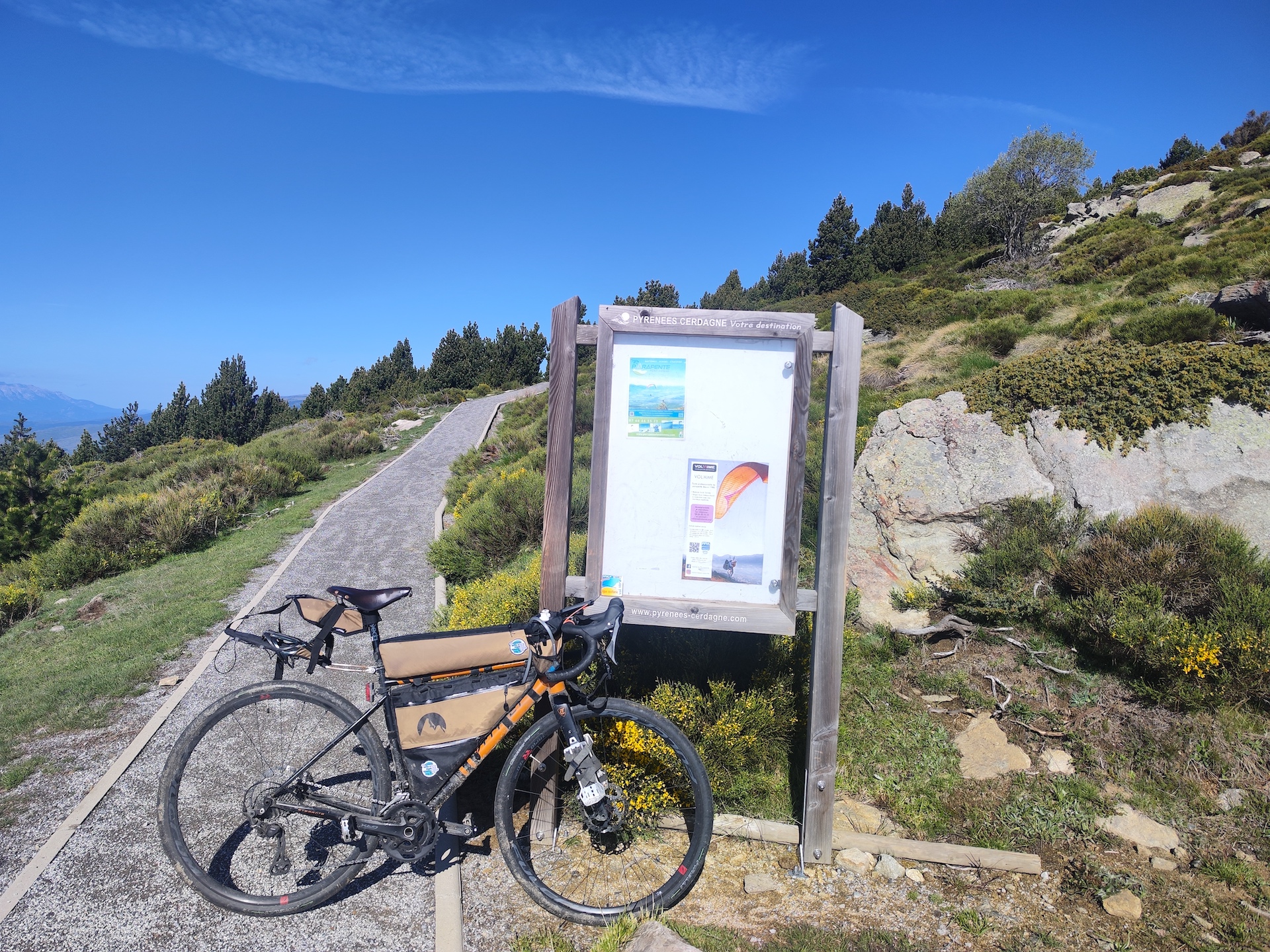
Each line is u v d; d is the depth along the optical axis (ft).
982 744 12.72
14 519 40.01
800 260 204.23
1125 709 12.89
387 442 87.86
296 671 18.48
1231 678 12.23
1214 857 10.09
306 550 32.99
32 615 26.13
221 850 10.68
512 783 9.38
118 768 13.25
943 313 67.67
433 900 9.73
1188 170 114.32
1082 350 20.52
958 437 19.13
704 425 10.53
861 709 14.17
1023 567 16.43
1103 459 17.37
